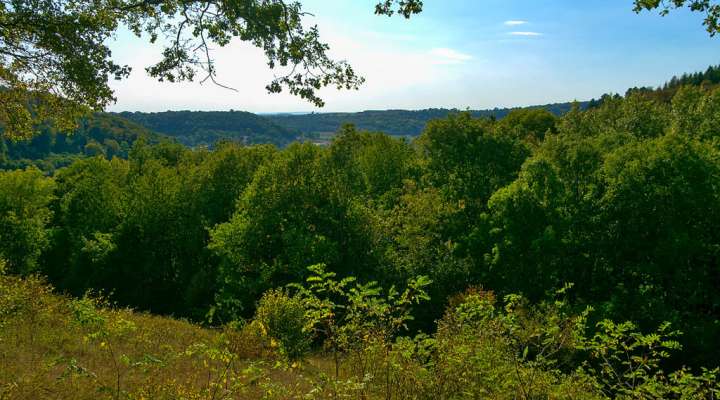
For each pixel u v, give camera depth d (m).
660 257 21.47
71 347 9.19
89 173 42.81
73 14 6.66
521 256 24.19
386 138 45.41
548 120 64.25
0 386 6.17
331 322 5.03
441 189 34.53
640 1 5.71
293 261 25.70
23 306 10.66
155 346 10.40
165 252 37.00
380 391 4.79
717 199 21.66
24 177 39.69
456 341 5.22
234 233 28.25
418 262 27.34
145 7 6.49
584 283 23.56
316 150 32.66
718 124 38.34
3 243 37.34
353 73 6.49
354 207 29.31
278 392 5.51
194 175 38.78
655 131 42.19
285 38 6.20
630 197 22.77
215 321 18.28
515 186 25.72
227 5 5.89
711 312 21.94
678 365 19.67
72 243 41.53
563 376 5.51
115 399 5.32
